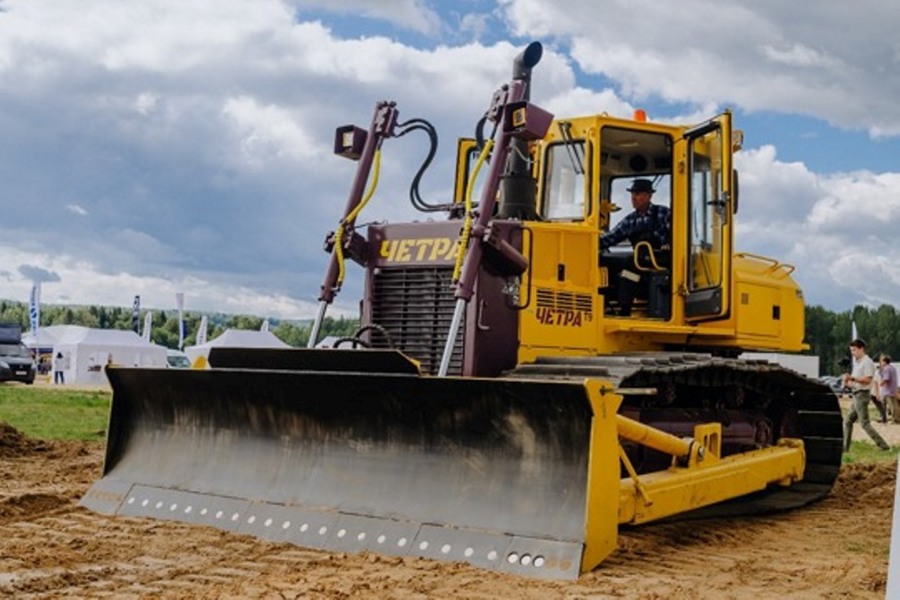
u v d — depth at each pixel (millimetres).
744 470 7688
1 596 4863
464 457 6086
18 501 7375
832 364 94312
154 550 5957
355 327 7680
